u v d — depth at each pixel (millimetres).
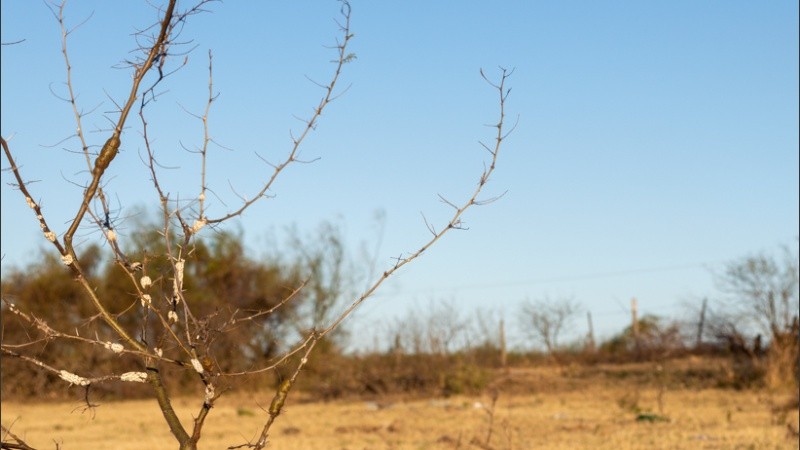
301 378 32281
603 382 34781
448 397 31859
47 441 19969
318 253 31375
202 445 18203
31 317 4328
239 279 29281
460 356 34344
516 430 19609
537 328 48344
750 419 20969
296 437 19609
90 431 22547
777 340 30672
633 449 15867
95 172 4285
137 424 24438
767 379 29750
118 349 4352
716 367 35406
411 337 34406
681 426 19750
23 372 32406
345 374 32969
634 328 45031
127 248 4805
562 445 16406
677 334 43125
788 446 15438
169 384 32344
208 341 4547
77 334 4367
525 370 40500
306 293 30312
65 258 4324
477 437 17656
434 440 18219
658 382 32938
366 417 24875
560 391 32438
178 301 4500
